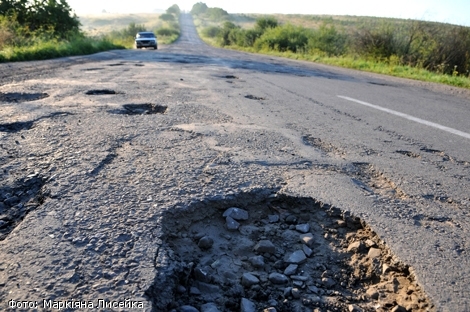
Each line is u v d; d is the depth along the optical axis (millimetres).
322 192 2367
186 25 118375
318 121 4438
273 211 2246
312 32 28125
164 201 2133
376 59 16156
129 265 1583
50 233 1794
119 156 2855
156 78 7742
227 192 2285
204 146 3195
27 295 1407
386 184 2635
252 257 1809
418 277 1634
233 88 6805
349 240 1976
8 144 3047
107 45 22375
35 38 16516
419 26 15234
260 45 31016
